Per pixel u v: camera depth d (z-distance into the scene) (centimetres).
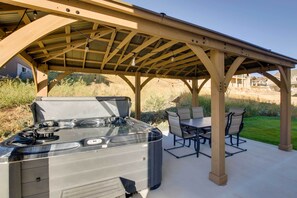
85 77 1036
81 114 390
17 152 178
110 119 393
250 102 1093
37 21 155
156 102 970
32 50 350
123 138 235
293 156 402
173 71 650
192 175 312
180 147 474
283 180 294
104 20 179
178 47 359
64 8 160
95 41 335
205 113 977
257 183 284
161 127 747
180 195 251
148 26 208
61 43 329
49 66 483
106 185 221
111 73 572
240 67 543
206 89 1241
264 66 500
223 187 272
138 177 245
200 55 258
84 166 208
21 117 676
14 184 175
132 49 383
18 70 939
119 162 230
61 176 197
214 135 288
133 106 920
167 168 341
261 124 764
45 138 250
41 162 187
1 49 143
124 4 179
